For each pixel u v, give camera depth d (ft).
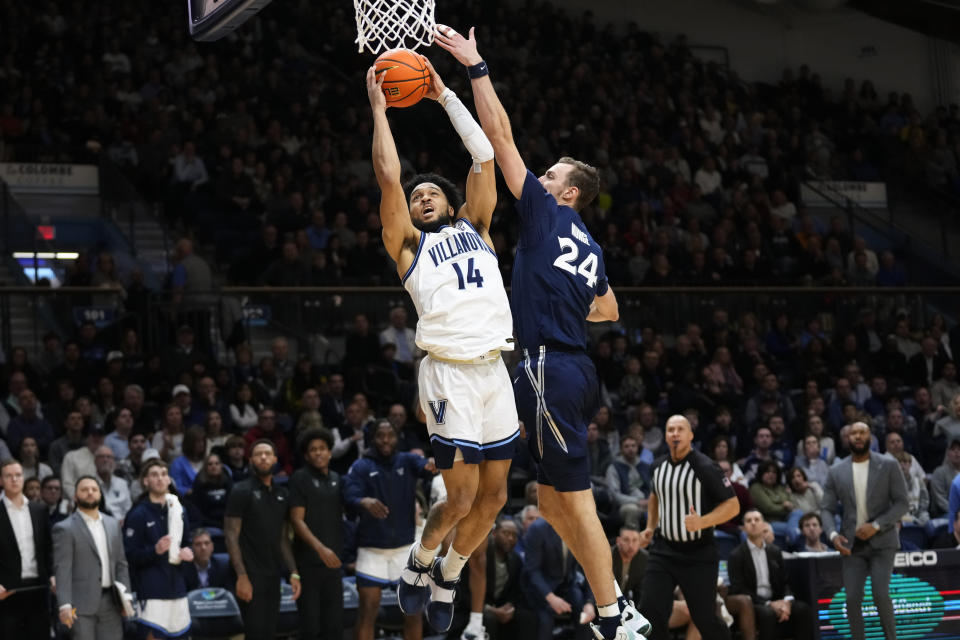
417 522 29.37
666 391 43.98
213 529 31.01
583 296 12.90
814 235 57.52
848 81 74.33
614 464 36.24
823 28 77.51
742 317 49.49
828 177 67.72
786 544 34.27
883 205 67.56
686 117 67.05
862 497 28.14
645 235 53.98
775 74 77.15
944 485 36.55
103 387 36.91
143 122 53.62
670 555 25.45
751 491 35.99
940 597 29.89
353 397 38.40
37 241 47.16
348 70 64.18
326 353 43.57
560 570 29.43
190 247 44.70
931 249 64.28
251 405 38.01
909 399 46.57
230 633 28.30
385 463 28.09
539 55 69.72
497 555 29.66
